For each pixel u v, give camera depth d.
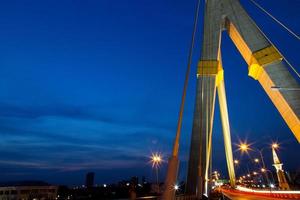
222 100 68.75
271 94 40.94
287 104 37.75
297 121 36.78
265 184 117.50
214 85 50.41
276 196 53.19
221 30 50.97
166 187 14.79
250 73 43.66
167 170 15.23
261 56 41.12
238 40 46.31
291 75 39.09
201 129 48.38
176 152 15.72
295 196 44.44
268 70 40.22
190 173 46.19
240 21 45.62
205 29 52.03
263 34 42.84
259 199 47.16
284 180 79.00
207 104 49.69
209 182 54.28
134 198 15.36
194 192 44.53
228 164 90.88
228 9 48.09
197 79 51.56
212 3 52.28
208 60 50.59
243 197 54.03
